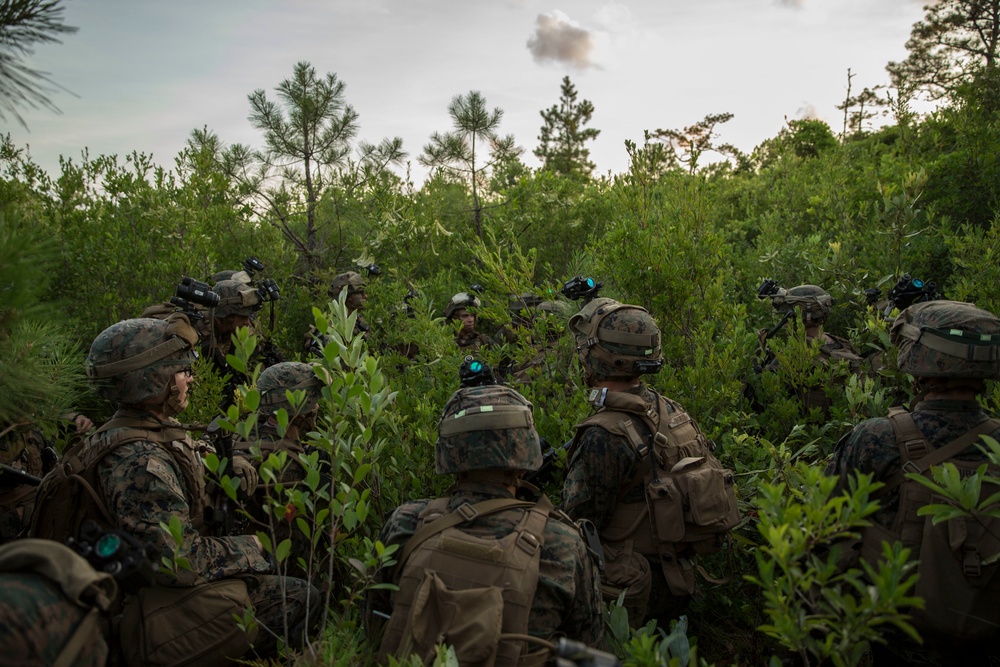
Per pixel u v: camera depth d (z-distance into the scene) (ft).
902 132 32.83
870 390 13.17
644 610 8.91
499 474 7.53
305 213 31.07
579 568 7.16
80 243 21.65
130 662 7.61
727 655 10.62
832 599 5.60
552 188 28.04
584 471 9.21
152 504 7.80
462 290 25.14
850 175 33.09
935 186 27.96
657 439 9.23
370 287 23.03
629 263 14.67
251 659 8.57
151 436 8.27
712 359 13.92
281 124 29.53
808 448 11.94
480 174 32.35
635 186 15.46
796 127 64.23
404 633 6.55
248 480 9.40
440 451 7.62
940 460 7.48
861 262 22.67
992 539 6.97
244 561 8.36
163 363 8.34
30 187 22.39
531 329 15.01
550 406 13.24
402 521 7.75
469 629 6.25
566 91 112.68
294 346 25.80
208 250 24.27
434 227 27.94
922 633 7.38
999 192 26.48
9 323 5.69
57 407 9.04
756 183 43.32
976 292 17.11
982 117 29.76
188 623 7.77
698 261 14.80
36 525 8.00
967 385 7.84
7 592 4.33
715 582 9.86
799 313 15.92
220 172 29.12
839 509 5.69
